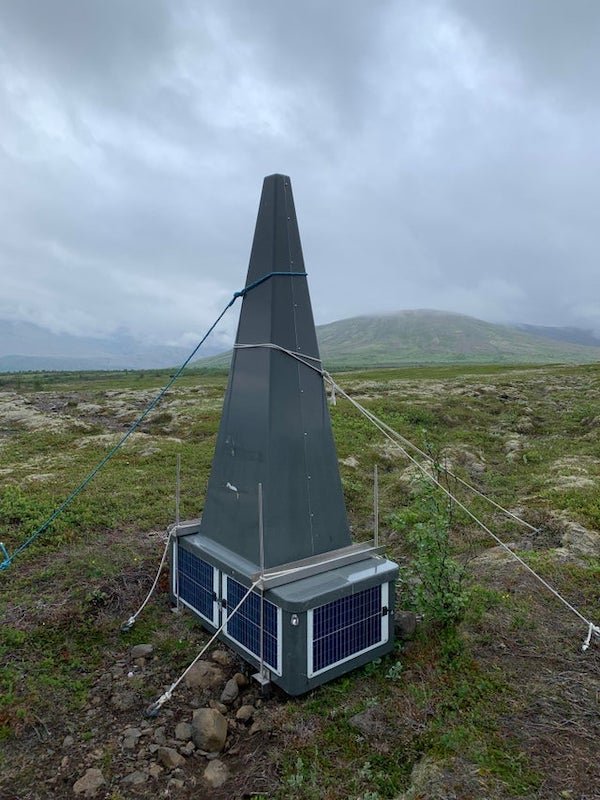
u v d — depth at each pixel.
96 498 10.73
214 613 5.86
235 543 5.80
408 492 11.76
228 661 5.52
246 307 5.98
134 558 7.95
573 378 38.09
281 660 4.91
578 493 10.76
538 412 24.50
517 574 7.26
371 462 14.91
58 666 5.48
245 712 4.81
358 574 5.34
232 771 4.19
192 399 31.53
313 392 5.89
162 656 5.69
